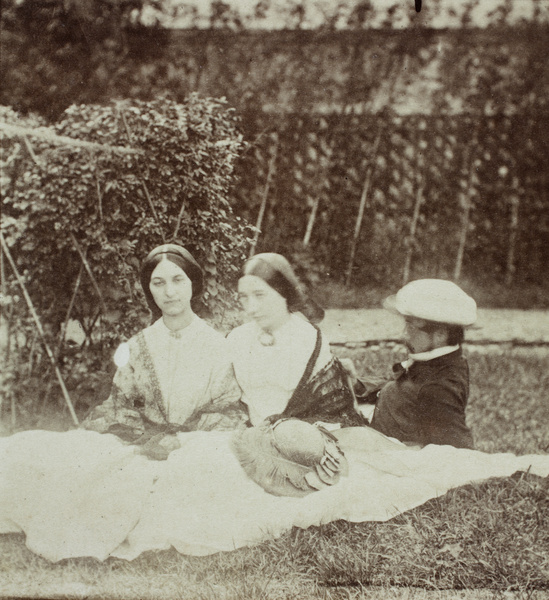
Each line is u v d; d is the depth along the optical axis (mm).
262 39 3992
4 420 3344
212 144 3230
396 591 2334
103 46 3605
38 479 2600
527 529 2541
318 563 2424
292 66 4113
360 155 4461
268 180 3939
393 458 2674
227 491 2553
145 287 2836
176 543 2465
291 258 4027
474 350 4793
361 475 2641
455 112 5043
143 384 2812
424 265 5164
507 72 5066
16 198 3264
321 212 4254
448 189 5219
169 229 3189
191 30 3748
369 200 4535
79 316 3342
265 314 2779
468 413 3736
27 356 3377
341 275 4270
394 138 4730
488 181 5465
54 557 2463
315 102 4184
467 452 2727
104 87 3607
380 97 4559
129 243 3213
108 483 2564
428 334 2744
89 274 3236
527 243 5559
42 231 3297
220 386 2793
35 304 3361
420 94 4785
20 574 2439
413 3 4539
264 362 2773
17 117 3387
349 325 3941
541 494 2631
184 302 2805
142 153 3195
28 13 3547
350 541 2502
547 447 3307
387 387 2879
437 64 4898
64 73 3578
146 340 2855
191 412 2785
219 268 3146
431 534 2512
